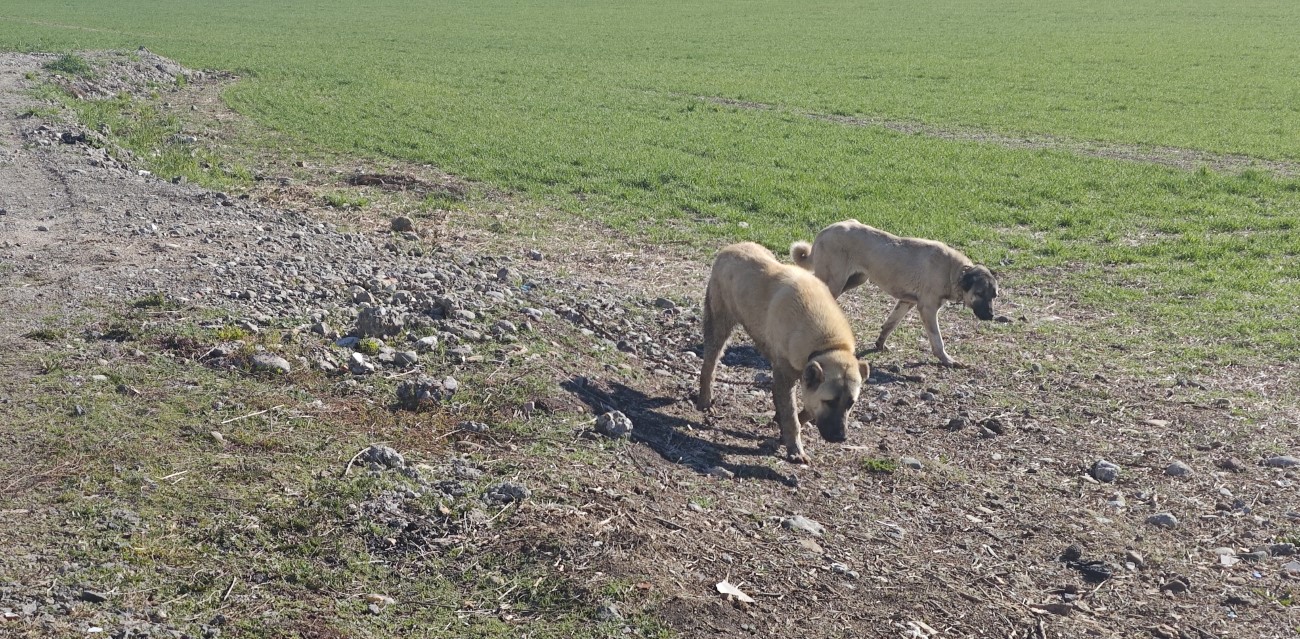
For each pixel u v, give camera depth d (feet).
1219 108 101.14
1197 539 24.07
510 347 29.91
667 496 23.06
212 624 16.56
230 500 19.81
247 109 93.20
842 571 21.12
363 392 25.77
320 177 65.72
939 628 19.66
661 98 107.76
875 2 242.78
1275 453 28.40
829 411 25.53
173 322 28.27
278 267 35.63
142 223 42.11
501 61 141.59
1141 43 159.53
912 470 26.86
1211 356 36.47
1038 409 31.71
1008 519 24.63
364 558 18.88
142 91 103.40
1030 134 88.22
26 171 53.26
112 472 20.24
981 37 171.83
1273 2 226.79
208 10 233.35
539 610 18.08
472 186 64.64
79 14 220.84
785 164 72.49
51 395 23.13
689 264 48.19
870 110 100.83
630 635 17.69
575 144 78.48
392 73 125.49
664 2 250.57
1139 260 49.37
